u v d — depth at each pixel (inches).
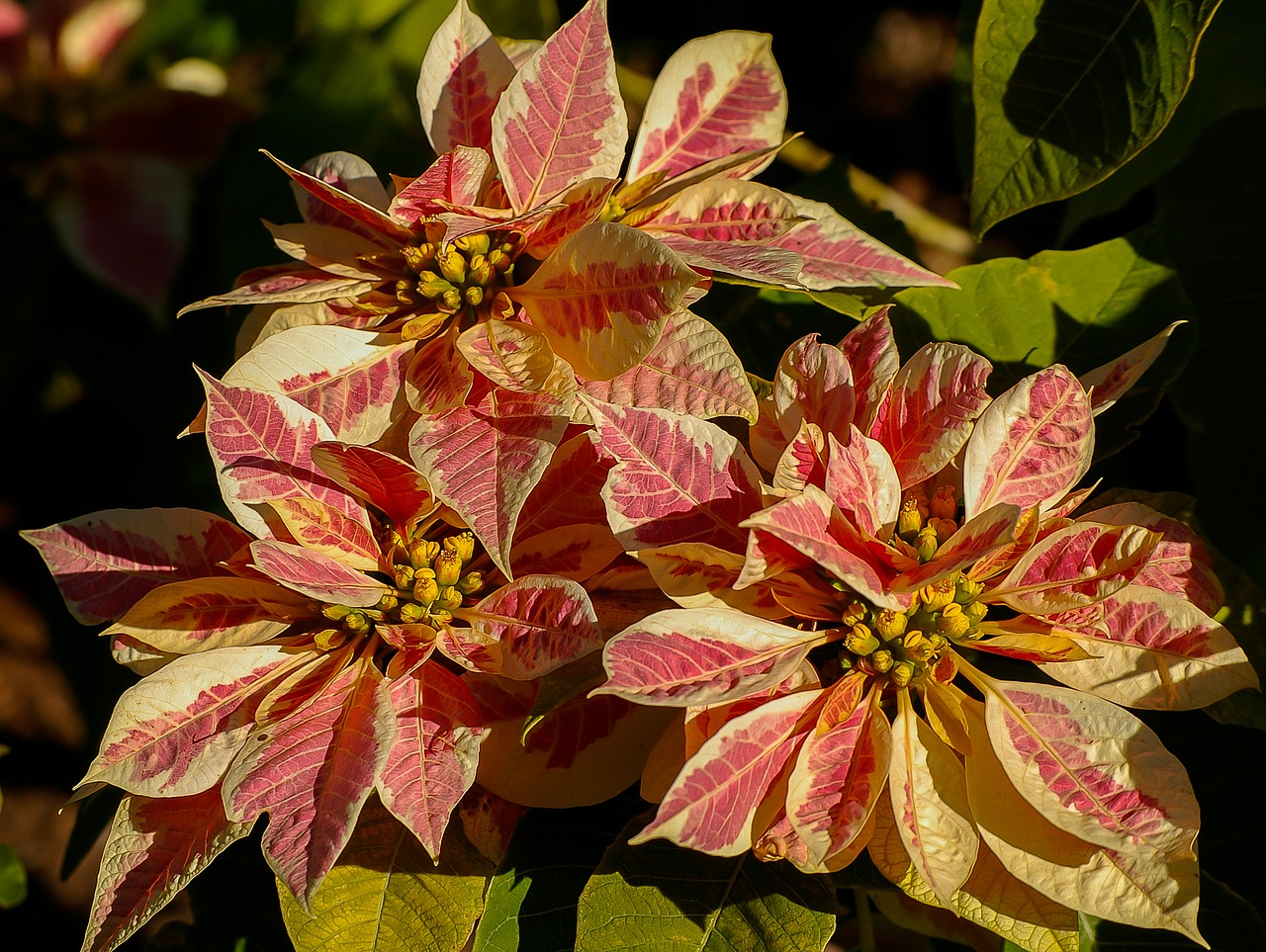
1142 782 38.9
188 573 41.0
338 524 40.5
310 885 38.1
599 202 40.3
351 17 48.3
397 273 41.7
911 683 39.9
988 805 39.2
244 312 47.1
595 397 40.1
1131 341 43.8
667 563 39.0
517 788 39.8
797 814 38.6
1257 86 48.4
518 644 39.4
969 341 43.9
